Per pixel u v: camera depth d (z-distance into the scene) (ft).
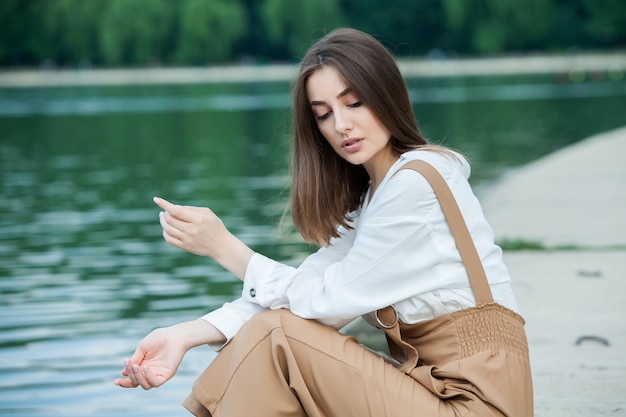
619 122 80.59
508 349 10.00
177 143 73.26
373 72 10.28
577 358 16.22
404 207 9.99
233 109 108.58
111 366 18.53
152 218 37.78
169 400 16.46
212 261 28.84
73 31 231.30
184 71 219.82
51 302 24.03
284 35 239.09
